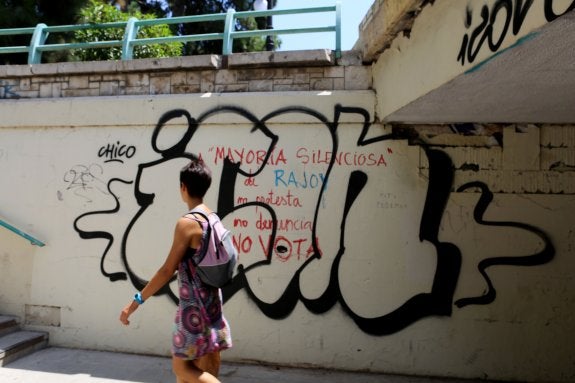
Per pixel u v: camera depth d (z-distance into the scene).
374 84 5.46
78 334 5.84
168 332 5.64
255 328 5.48
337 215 5.44
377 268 5.36
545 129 5.25
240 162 5.62
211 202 5.64
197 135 5.71
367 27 5.18
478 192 5.29
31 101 6.05
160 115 5.77
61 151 6.01
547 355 5.13
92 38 8.91
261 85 5.73
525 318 5.17
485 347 5.20
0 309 6.04
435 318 5.26
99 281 5.83
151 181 5.79
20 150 6.10
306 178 5.50
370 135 5.43
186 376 3.23
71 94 6.15
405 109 4.66
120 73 6.02
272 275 5.49
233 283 5.54
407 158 5.38
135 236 5.78
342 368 5.34
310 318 5.41
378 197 5.39
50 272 5.95
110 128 5.91
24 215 6.04
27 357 5.49
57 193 5.99
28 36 11.02
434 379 5.18
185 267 3.31
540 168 5.23
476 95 4.04
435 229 5.31
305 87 5.66
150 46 8.76
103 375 5.04
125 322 3.32
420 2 3.93
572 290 5.14
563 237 5.17
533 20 2.56
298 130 5.54
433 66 3.83
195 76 5.86
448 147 5.34
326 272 5.42
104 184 5.89
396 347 5.29
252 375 5.17
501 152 5.29
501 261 5.22
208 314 3.29
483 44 3.07
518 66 3.24
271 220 5.53
